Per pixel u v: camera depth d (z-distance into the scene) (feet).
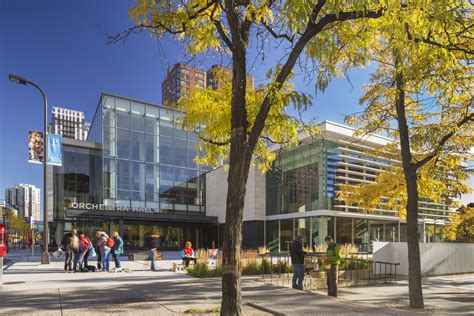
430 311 30.58
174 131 140.77
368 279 51.65
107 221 128.36
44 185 67.72
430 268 61.46
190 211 141.79
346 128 96.02
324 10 22.22
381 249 59.26
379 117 41.34
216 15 25.22
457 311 30.66
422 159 38.22
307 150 100.99
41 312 23.52
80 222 132.98
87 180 136.15
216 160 32.14
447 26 24.12
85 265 52.03
